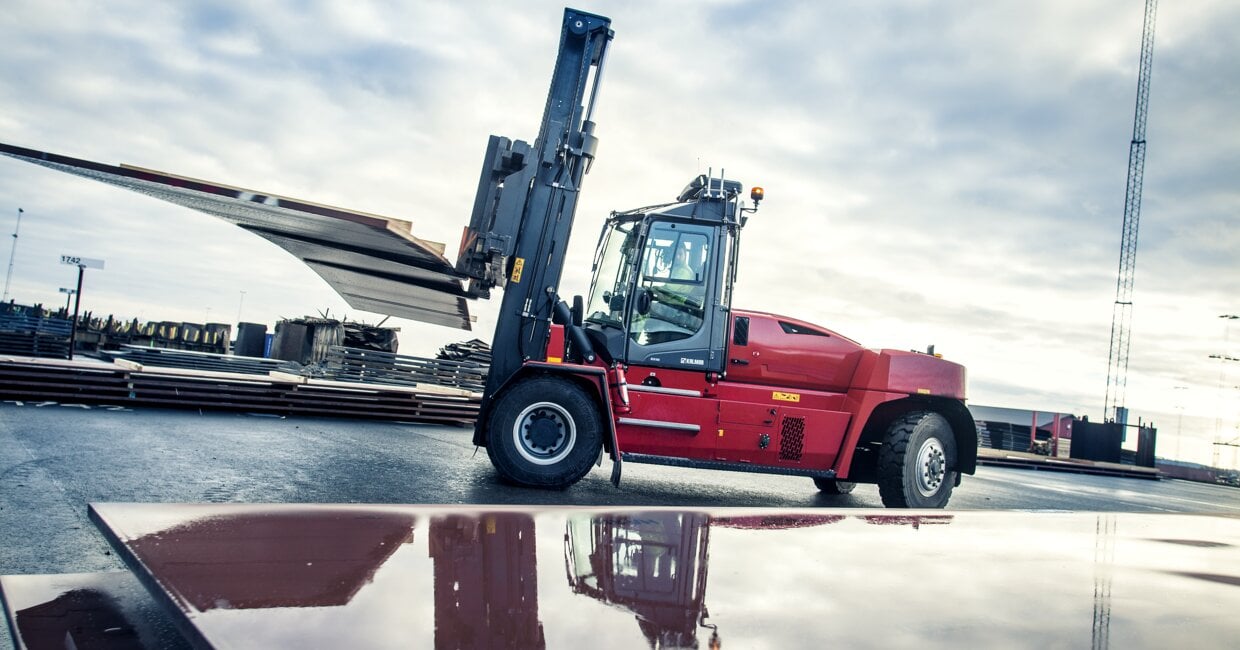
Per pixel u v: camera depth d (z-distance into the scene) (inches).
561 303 301.9
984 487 472.4
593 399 282.2
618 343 298.4
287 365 698.8
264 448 293.9
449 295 463.5
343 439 360.2
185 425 348.5
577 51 311.3
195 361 675.4
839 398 308.5
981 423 1157.7
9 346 888.9
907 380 307.1
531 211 303.7
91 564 125.7
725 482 370.0
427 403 517.0
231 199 267.1
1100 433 1116.5
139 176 260.2
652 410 289.3
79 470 208.7
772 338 309.4
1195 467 1424.7
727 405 292.7
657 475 370.9
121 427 316.2
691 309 301.6
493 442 265.7
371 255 367.2
